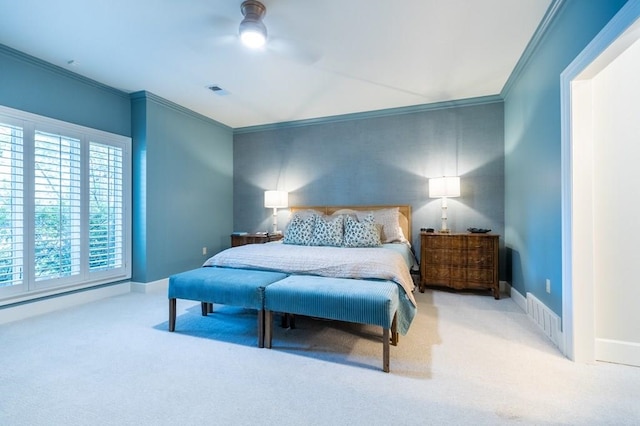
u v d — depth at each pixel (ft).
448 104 12.85
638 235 6.25
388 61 9.41
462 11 7.06
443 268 11.74
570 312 6.51
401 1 6.72
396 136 13.78
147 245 11.99
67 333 8.01
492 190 12.41
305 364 6.46
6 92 8.65
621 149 6.33
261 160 16.31
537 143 8.38
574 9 6.23
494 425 4.57
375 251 9.41
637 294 6.24
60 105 9.89
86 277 10.55
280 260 8.78
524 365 6.31
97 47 8.63
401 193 13.73
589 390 5.41
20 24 7.53
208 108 13.66
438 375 5.97
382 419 4.73
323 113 14.37
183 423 4.65
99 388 5.54
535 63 8.49
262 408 5.00
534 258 8.74
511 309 9.93
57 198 9.70
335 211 14.34
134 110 12.07
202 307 9.43
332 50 8.78
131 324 8.68
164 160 12.74
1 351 6.95
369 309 6.37
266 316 7.29
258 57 9.21
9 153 8.61
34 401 5.15
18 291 8.80
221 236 16.01
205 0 6.69
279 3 6.79
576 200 6.36
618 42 4.95
